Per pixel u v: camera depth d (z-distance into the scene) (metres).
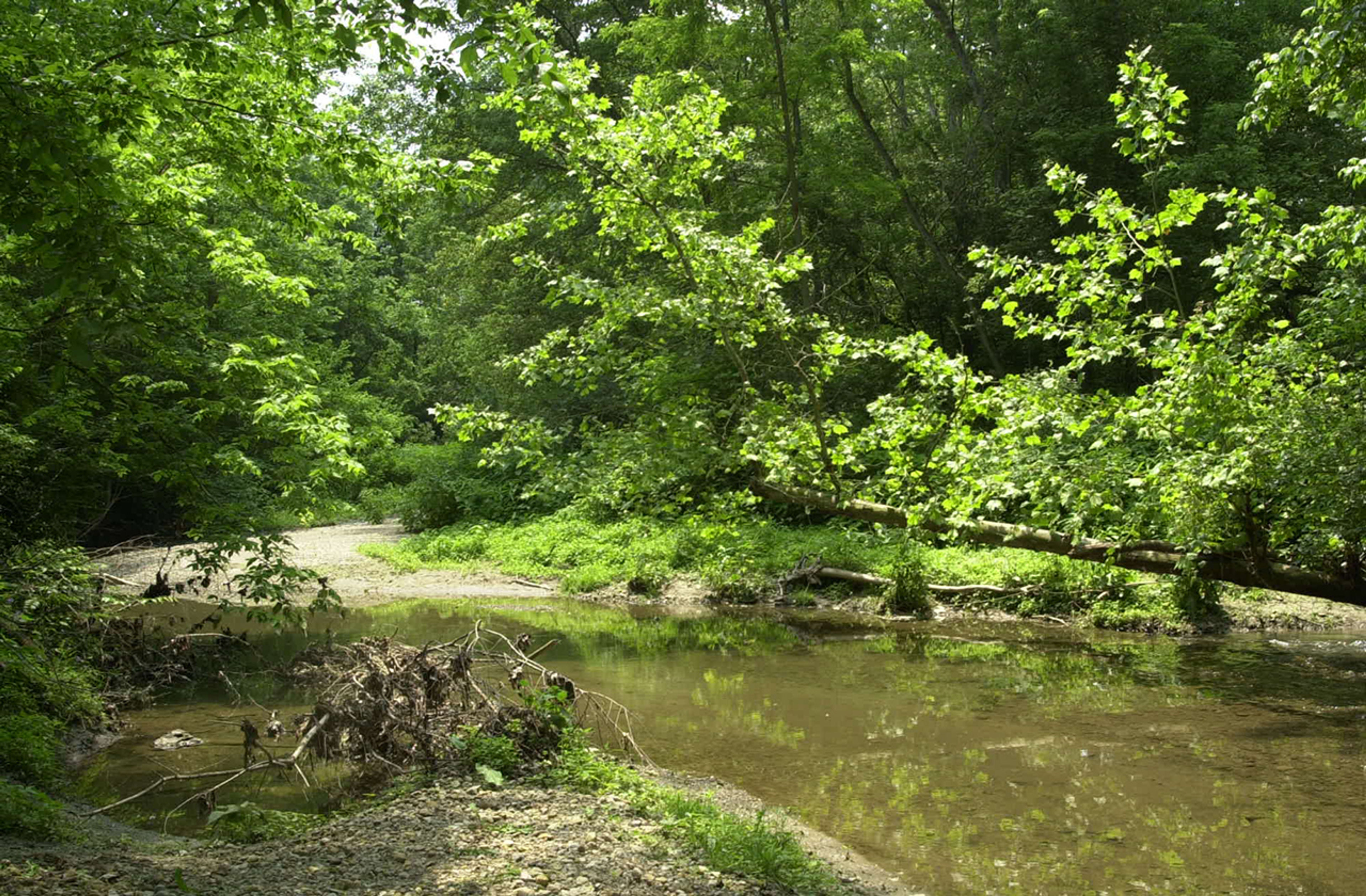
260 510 15.05
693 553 20.36
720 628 15.95
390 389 51.66
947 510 11.28
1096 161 23.38
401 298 49.53
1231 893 5.95
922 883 6.12
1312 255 9.62
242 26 8.09
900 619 16.36
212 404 11.56
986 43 28.53
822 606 17.69
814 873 5.98
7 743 7.64
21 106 5.48
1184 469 9.86
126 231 5.69
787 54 21.95
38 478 12.26
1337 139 22.64
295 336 30.11
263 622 15.98
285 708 10.65
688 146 12.01
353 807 7.21
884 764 8.63
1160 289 10.47
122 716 10.27
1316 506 9.55
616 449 12.16
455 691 8.89
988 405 10.60
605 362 12.04
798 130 24.69
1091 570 16.00
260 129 9.62
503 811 6.69
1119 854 6.59
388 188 10.23
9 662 8.84
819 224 24.44
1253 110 10.77
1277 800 7.63
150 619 15.77
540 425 12.33
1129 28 24.16
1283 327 10.66
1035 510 10.61
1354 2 8.87
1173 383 9.91
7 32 7.34
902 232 26.61
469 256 28.89
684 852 6.09
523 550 23.56
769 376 17.17
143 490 18.52
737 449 12.02
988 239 25.45
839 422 11.84
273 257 22.64
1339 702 10.53
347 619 16.72
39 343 10.04
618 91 27.50
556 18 27.27
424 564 23.52
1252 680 11.59
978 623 15.87
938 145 28.53
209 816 6.88
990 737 9.47
